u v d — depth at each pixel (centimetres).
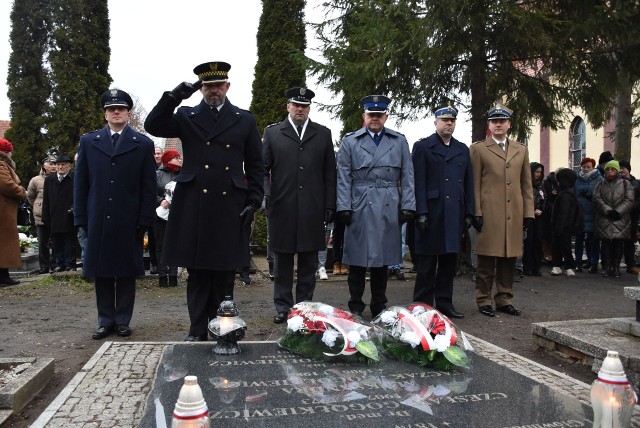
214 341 449
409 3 812
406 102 995
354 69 923
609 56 897
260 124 1298
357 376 351
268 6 1302
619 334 472
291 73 1292
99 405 338
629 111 1308
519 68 930
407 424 275
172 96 456
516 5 811
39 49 1812
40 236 1029
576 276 967
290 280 613
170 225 487
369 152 588
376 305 608
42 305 724
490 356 453
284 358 391
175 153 869
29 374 394
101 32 1853
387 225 586
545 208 1016
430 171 619
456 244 609
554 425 277
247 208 495
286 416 283
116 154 544
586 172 1049
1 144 862
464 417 285
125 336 553
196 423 225
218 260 478
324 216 598
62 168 959
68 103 1797
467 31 805
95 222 538
